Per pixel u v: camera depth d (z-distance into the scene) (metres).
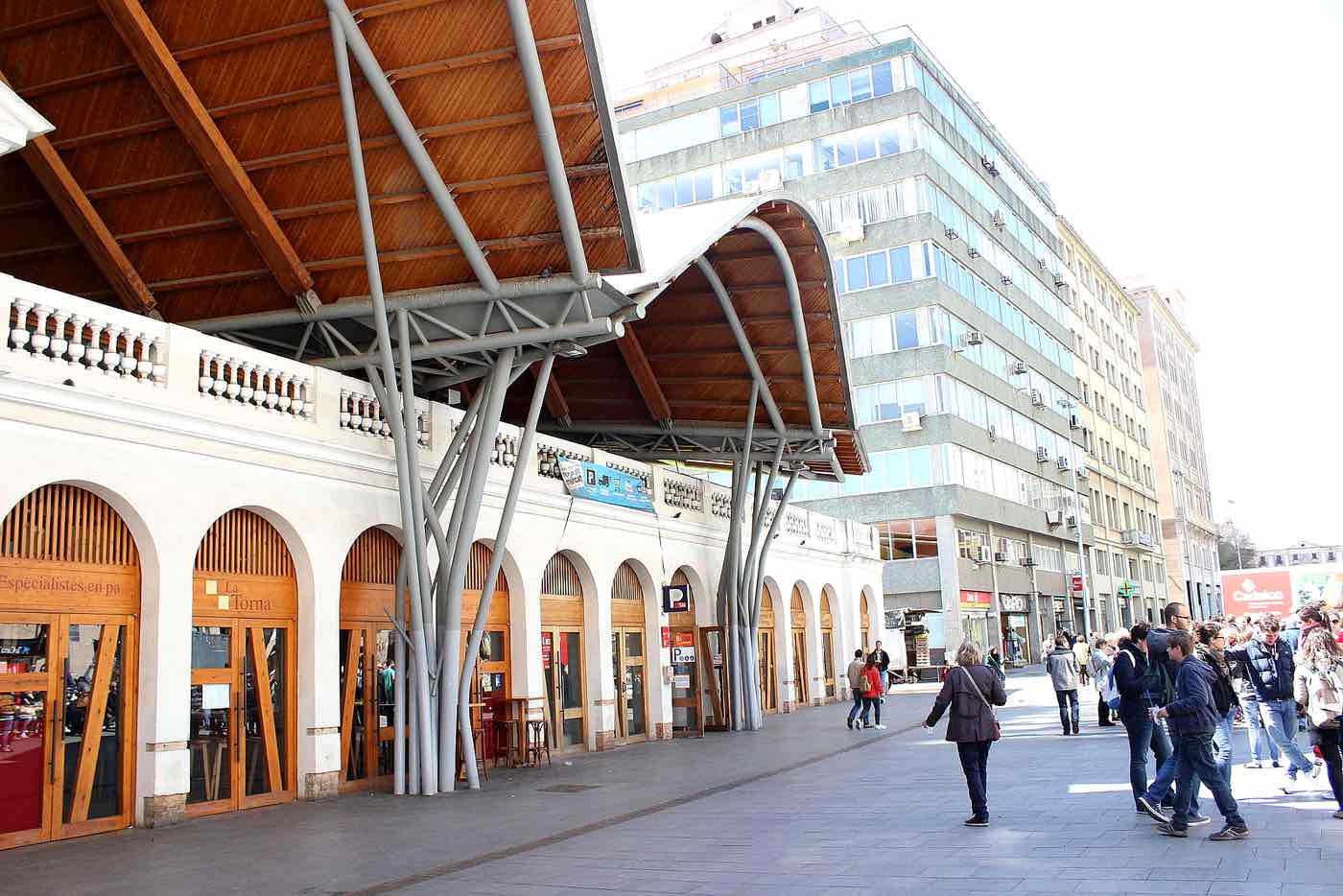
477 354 18.23
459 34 14.09
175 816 12.78
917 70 51.78
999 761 17.09
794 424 28.23
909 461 49.69
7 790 11.43
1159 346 100.50
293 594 15.16
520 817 13.10
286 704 14.88
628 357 26.09
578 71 14.46
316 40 14.33
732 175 55.22
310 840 11.65
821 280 23.94
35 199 16.73
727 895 8.44
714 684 26.03
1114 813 11.38
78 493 12.44
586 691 21.83
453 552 16.45
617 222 15.95
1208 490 117.56
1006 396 57.53
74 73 15.04
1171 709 9.68
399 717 15.72
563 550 21.09
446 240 16.19
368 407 16.64
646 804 14.02
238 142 15.45
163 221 16.62
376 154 15.41
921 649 46.75
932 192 51.38
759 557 27.86
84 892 9.15
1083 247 77.69
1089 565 69.19
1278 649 12.51
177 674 13.00
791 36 66.50
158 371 13.10
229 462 13.98
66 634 12.18
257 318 17.34
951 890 8.16
